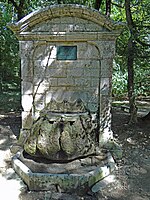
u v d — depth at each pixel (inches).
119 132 233.6
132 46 235.9
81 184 140.0
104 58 183.8
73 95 190.4
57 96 191.0
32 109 191.9
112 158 171.3
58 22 180.7
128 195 138.1
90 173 144.8
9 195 135.1
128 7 231.9
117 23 173.6
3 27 427.5
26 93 190.9
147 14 257.4
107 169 156.6
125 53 257.8
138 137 221.3
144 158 185.3
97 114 190.7
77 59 187.0
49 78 189.9
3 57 444.1
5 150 192.4
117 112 323.0
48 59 188.2
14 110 332.2
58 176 140.2
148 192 141.6
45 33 180.9
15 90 483.5
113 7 396.5
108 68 184.7
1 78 471.2
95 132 190.7
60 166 154.6
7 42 426.3
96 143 189.8
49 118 163.3
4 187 142.3
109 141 189.2
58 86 190.4
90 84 188.7
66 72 188.7
